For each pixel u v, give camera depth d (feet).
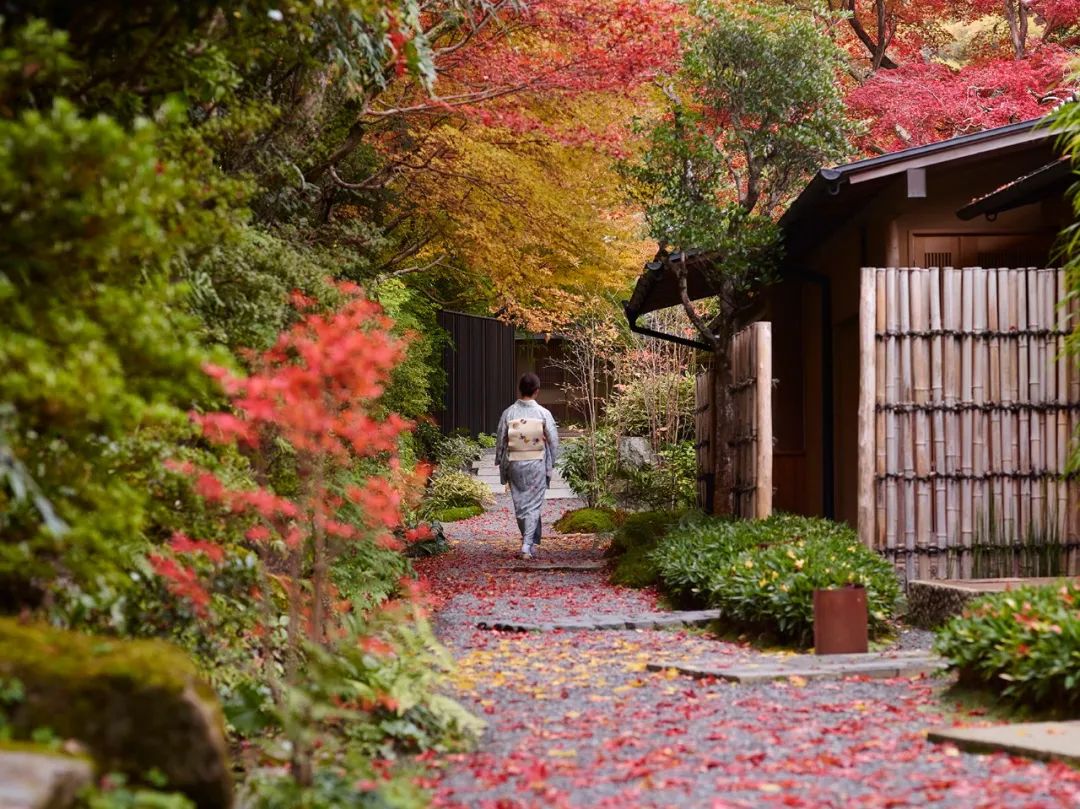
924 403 30.37
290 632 17.44
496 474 79.51
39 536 12.69
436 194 42.39
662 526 42.42
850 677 22.08
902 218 35.60
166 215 14.87
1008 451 30.35
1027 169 35.42
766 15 38.83
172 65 17.74
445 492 69.77
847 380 41.96
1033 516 30.35
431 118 37.78
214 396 17.65
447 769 16.30
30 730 11.42
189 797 11.74
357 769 14.82
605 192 41.47
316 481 17.58
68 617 14.96
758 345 36.14
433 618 30.66
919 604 28.37
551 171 39.63
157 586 16.87
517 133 36.22
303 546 20.22
